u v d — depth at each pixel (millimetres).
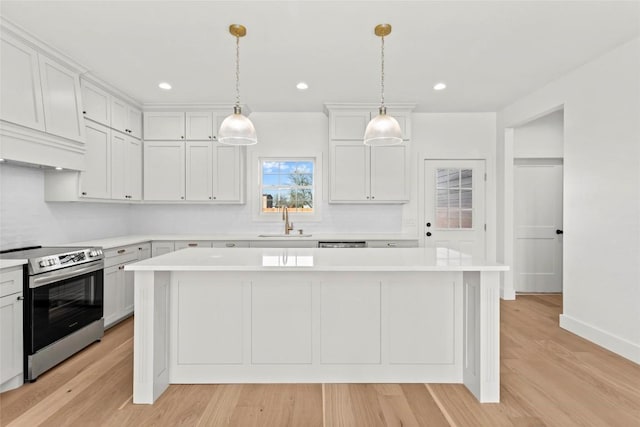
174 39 2811
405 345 2434
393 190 4562
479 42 2867
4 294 2281
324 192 4910
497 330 2189
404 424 1979
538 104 3969
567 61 3217
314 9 2396
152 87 3877
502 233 4770
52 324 2639
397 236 4562
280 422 1994
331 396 2264
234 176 4574
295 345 2426
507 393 2309
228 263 2236
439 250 2973
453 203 4961
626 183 2863
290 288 2414
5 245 2984
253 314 2416
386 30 2652
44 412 2084
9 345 2318
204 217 4895
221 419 2021
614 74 2969
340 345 2432
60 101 3066
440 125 4938
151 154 4527
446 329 2436
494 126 4934
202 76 3572
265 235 4582
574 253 3412
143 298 2178
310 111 4848
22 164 2945
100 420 2010
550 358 2854
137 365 2176
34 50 2795
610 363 2756
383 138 2523
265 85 3826
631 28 2639
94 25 2600
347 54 3076
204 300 2412
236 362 2426
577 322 3359
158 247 4297
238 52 2867
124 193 4117
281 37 2773
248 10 2410
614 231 2969
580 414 2076
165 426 1957
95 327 3143
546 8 2389
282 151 4898
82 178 3408
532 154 4875
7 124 2566
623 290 2891
